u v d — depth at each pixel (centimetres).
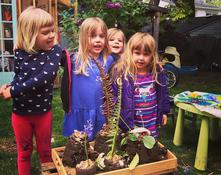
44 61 199
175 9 966
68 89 224
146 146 150
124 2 564
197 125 426
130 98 211
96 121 226
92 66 224
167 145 361
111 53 254
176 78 726
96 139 165
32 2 624
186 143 369
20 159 227
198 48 1106
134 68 214
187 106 315
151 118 222
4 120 422
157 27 679
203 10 1659
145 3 622
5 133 377
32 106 211
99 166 148
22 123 215
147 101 219
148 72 221
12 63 597
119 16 566
